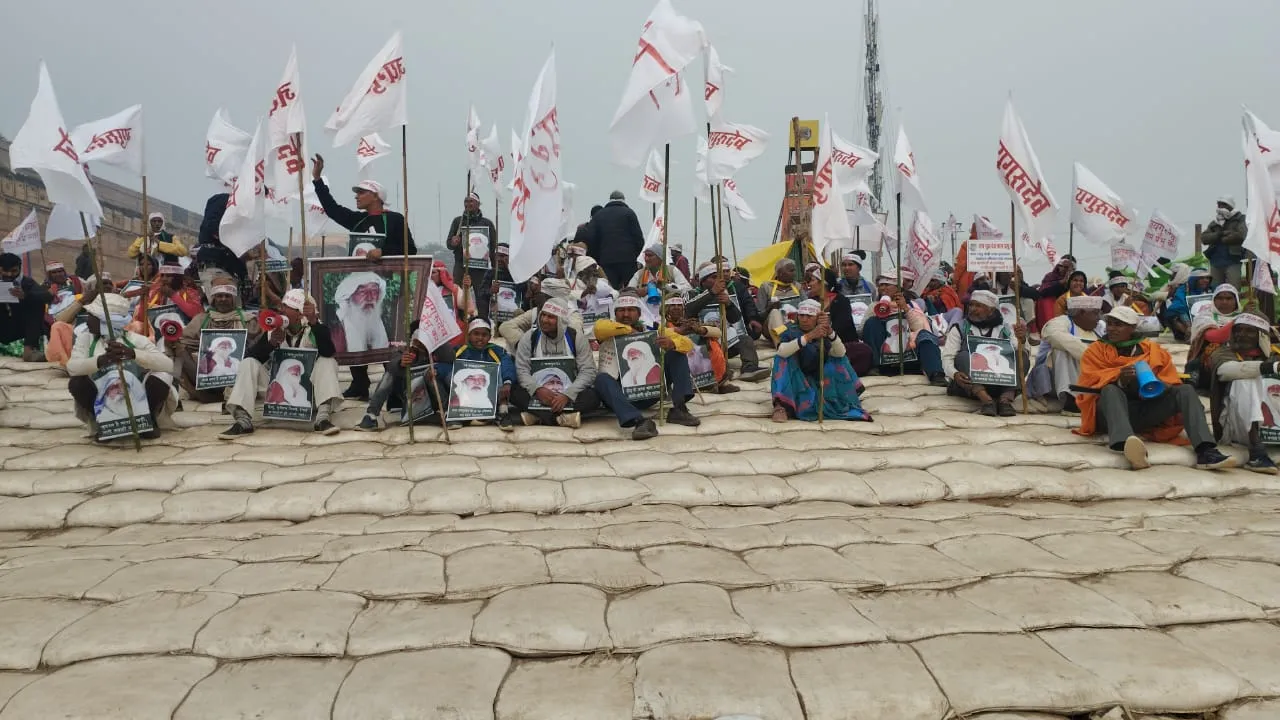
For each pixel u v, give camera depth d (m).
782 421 7.97
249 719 3.22
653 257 11.61
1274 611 4.11
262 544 5.04
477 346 7.93
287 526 5.55
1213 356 7.04
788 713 3.24
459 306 9.78
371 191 9.82
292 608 4.02
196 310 9.00
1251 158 6.91
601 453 7.04
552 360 7.81
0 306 11.27
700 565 4.64
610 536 5.17
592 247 13.09
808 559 4.78
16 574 4.54
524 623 3.87
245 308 11.08
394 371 7.66
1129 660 3.58
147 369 7.25
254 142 8.12
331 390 7.52
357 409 8.32
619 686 3.44
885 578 4.48
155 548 5.02
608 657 3.70
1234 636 3.86
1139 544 5.05
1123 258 15.72
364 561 4.71
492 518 5.67
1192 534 5.23
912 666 3.54
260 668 3.59
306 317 7.67
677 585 4.34
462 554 4.84
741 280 11.78
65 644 3.69
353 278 8.33
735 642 3.75
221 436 7.30
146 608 4.03
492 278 11.32
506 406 7.74
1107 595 4.25
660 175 13.90
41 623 3.88
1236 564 4.66
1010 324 10.47
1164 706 3.36
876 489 6.22
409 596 4.25
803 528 5.32
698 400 8.85
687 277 13.94
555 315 7.78
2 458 6.68
